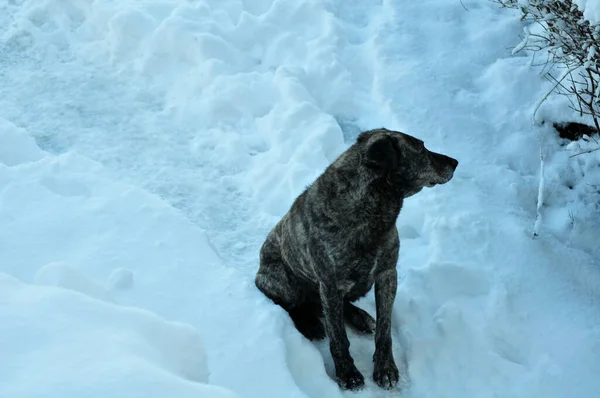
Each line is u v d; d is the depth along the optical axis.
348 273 2.92
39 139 3.79
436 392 2.94
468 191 3.65
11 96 4.02
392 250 2.94
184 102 4.06
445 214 3.53
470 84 4.17
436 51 4.31
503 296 3.21
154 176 3.69
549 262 3.36
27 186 3.31
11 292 2.26
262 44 4.33
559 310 3.21
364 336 3.14
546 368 3.01
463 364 3.02
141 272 3.06
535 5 3.53
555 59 3.97
